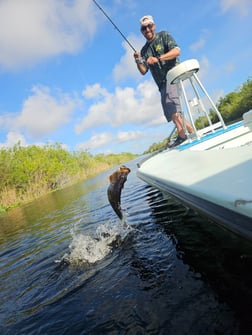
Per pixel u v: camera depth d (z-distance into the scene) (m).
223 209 1.23
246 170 1.34
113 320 2.05
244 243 2.62
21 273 3.75
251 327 1.60
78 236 4.75
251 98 24.36
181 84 4.29
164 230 3.75
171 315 1.91
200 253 2.71
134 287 2.43
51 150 39.81
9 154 29.86
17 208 17.73
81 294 2.61
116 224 4.86
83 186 19.50
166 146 6.39
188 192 1.65
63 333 2.08
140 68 5.56
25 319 2.46
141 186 9.44
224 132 3.89
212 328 1.69
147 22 5.06
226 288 2.02
